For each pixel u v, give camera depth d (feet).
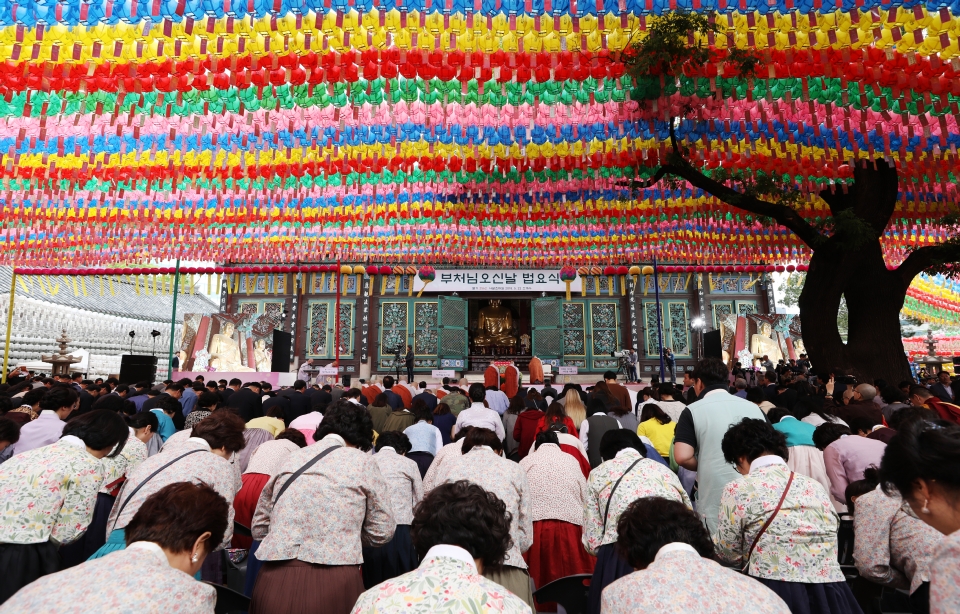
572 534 13.06
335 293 77.61
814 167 29.37
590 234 52.54
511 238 53.52
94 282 92.68
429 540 6.10
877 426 16.51
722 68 21.84
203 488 6.75
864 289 30.55
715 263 71.26
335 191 39.86
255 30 19.67
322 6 18.65
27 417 18.86
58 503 10.18
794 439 15.12
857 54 20.25
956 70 20.24
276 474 9.97
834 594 8.36
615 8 18.61
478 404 23.02
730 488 9.26
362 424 10.75
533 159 30.99
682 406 23.11
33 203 39.37
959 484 5.46
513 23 19.83
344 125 26.45
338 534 9.35
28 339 73.77
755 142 28.73
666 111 24.61
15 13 18.10
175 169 32.96
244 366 69.41
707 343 49.73
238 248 56.29
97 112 23.99
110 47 20.30
